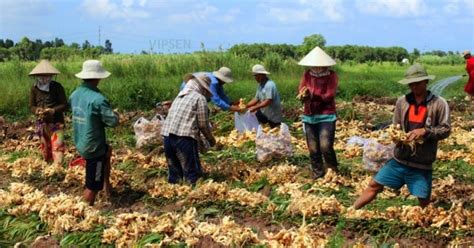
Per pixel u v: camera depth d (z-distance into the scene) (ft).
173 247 22.76
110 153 31.83
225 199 30.37
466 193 32.42
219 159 41.06
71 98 30.86
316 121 34.86
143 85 74.59
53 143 38.68
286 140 40.06
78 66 105.60
